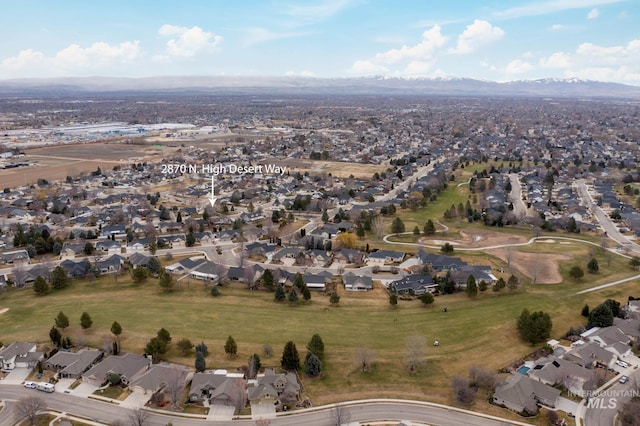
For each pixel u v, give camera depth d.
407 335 105.31
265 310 117.62
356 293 127.81
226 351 95.88
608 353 94.06
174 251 163.62
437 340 103.00
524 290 128.12
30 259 154.75
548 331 101.19
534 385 83.75
